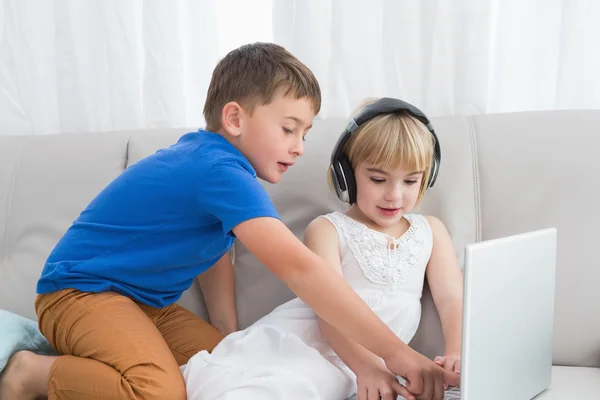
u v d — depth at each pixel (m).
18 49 1.74
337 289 1.01
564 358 1.22
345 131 1.22
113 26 1.69
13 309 1.38
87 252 1.18
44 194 1.44
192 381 1.05
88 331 1.10
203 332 1.29
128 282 1.18
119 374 1.04
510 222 1.29
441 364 1.08
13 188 1.46
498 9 1.56
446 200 1.33
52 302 1.17
